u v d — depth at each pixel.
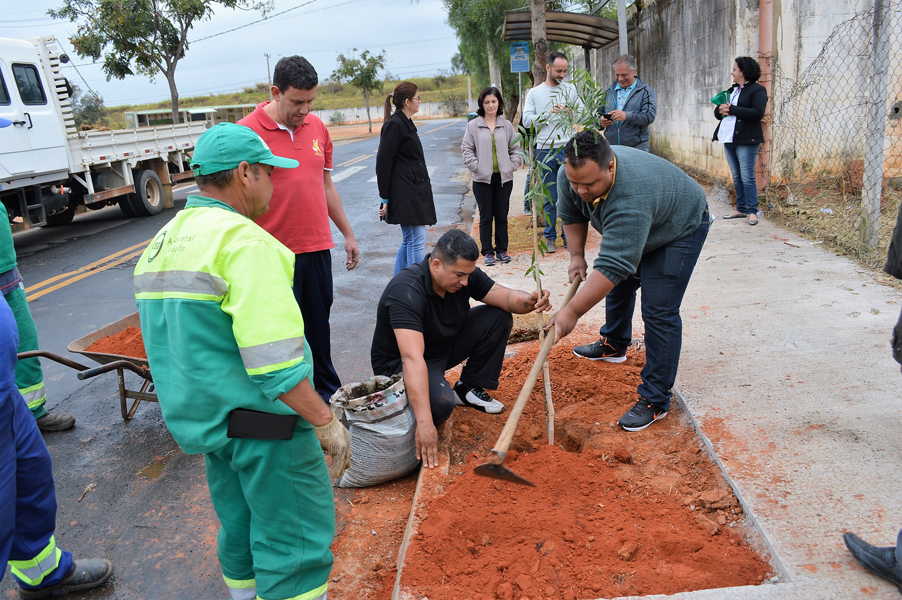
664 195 3.14
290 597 2.24
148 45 22.59
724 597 2.26
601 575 2.49
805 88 7.85
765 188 7.91
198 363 2.03
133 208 13.17
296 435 2.15
